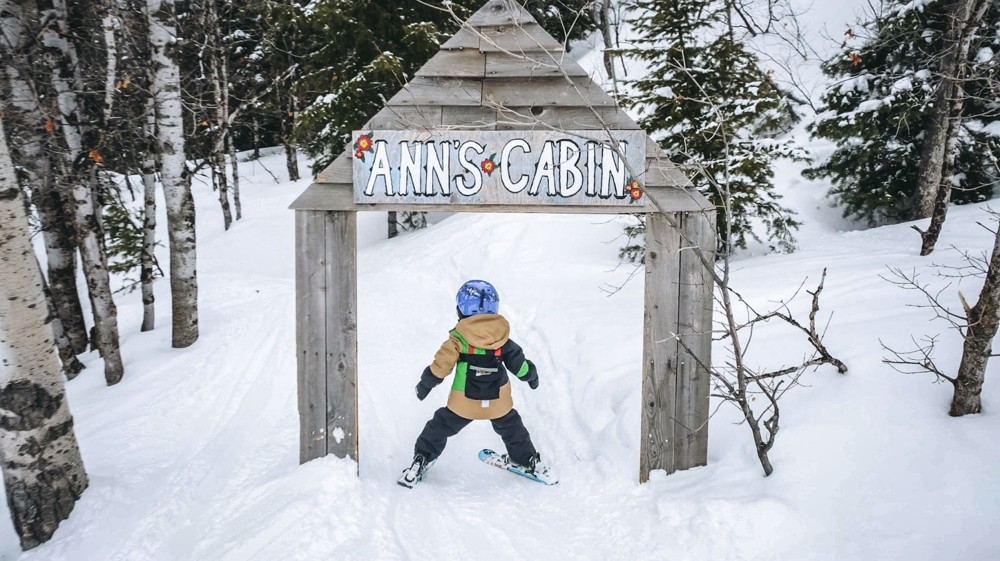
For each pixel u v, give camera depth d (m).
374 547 3.45
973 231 8.34
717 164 8.55
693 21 8.72
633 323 6.50
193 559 3.46
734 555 3.18
